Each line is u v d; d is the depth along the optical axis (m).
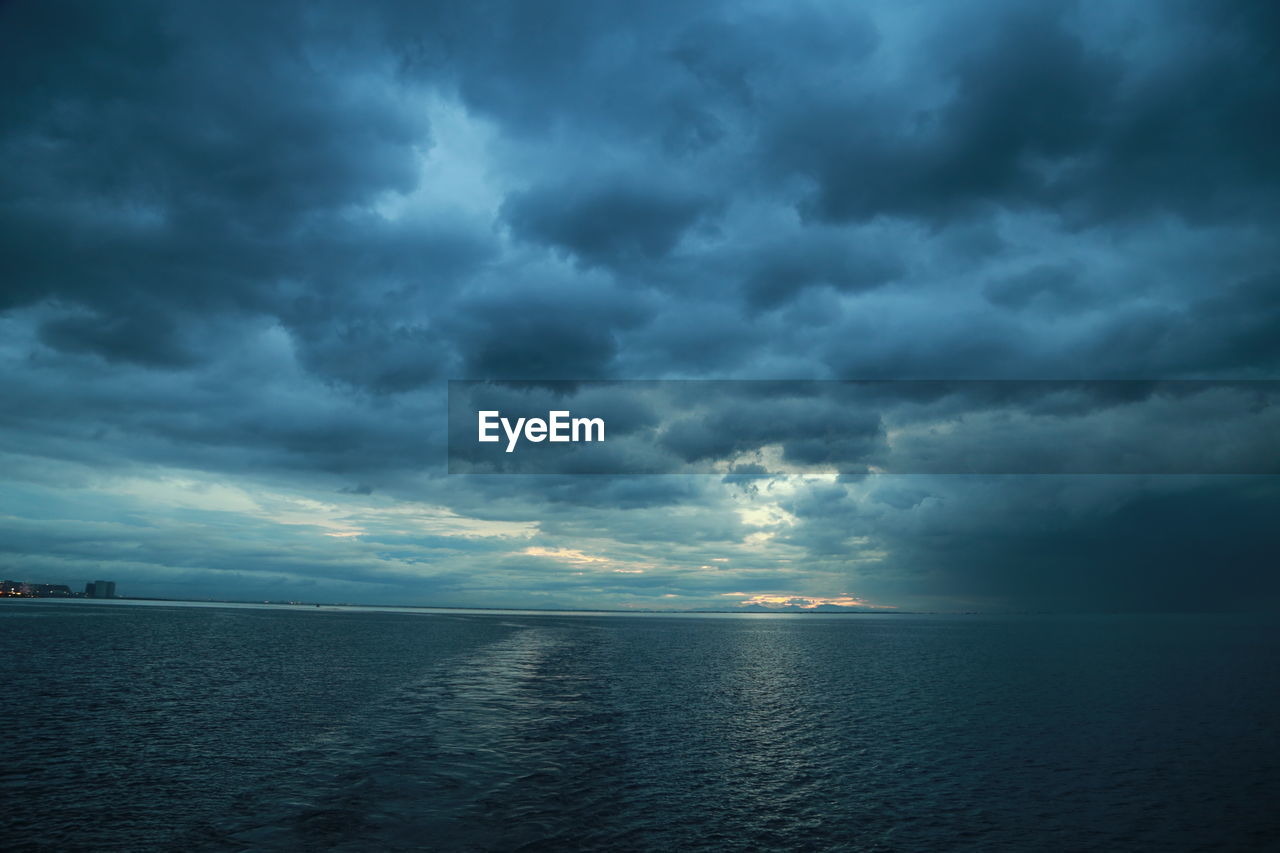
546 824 15.20
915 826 16.02
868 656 65.25
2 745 21.50
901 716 31.00
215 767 19.11
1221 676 48.84
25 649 50.88
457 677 39.78
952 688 41.31
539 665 48.28
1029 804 17.86
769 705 33.59
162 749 21.16
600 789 17.98
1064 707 34.12
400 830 14.49
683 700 34.38
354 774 18.56
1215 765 22.25
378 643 64.56
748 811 16.67
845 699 36.16
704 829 15.33
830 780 19.75
